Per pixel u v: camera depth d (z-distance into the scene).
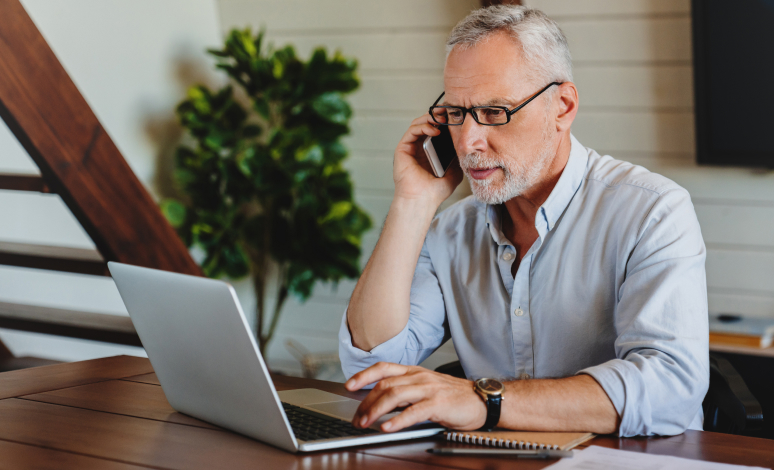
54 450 0.92
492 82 1.19
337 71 3.06
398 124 3.34
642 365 1.01
